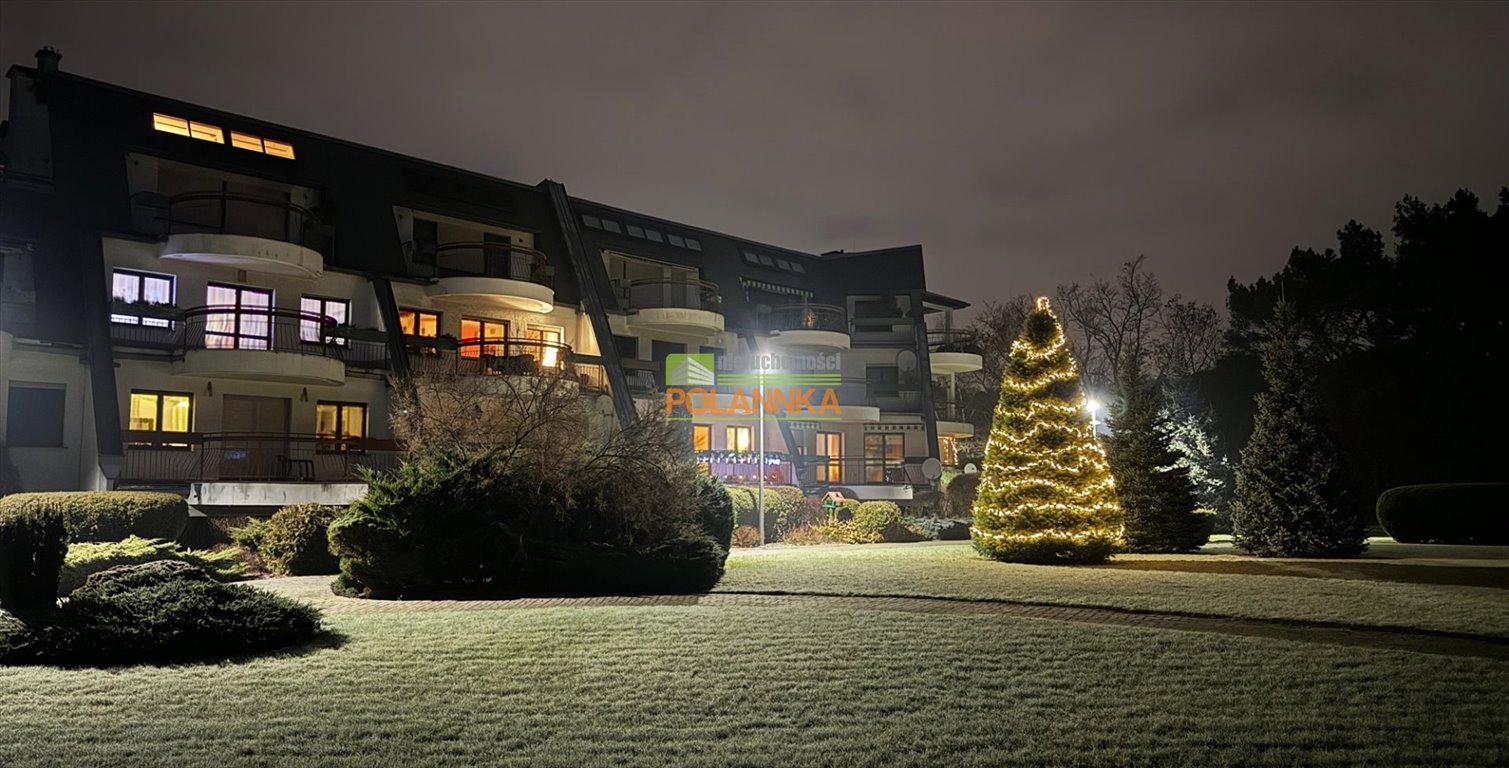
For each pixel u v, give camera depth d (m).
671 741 7.48
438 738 7.54
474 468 16.83
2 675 9.57
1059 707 8.47
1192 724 7.93
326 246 29.97
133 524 20.25
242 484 23.09
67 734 7.58
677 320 37.56
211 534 23.12
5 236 24.69
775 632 11.69
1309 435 23.98
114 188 26.41
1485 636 11.60
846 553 24.20
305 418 27.83
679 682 9.27
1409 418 44.41
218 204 28.27
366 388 29.11
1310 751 7.27
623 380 34.22
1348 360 49.25
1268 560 22.14
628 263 40.44
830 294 49.19
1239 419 50.69
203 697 8.70
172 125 28.97
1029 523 20.92
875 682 9.27
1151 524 25.75
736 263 45.72
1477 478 43.44
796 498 33.03
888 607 14.23
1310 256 53.62
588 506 17.27
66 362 24.27
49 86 27.44
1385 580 17.28
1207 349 59.31
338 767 6.86
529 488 16.98
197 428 26.14
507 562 15.84
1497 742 7.43
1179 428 38.00
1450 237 46.53
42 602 11.57
